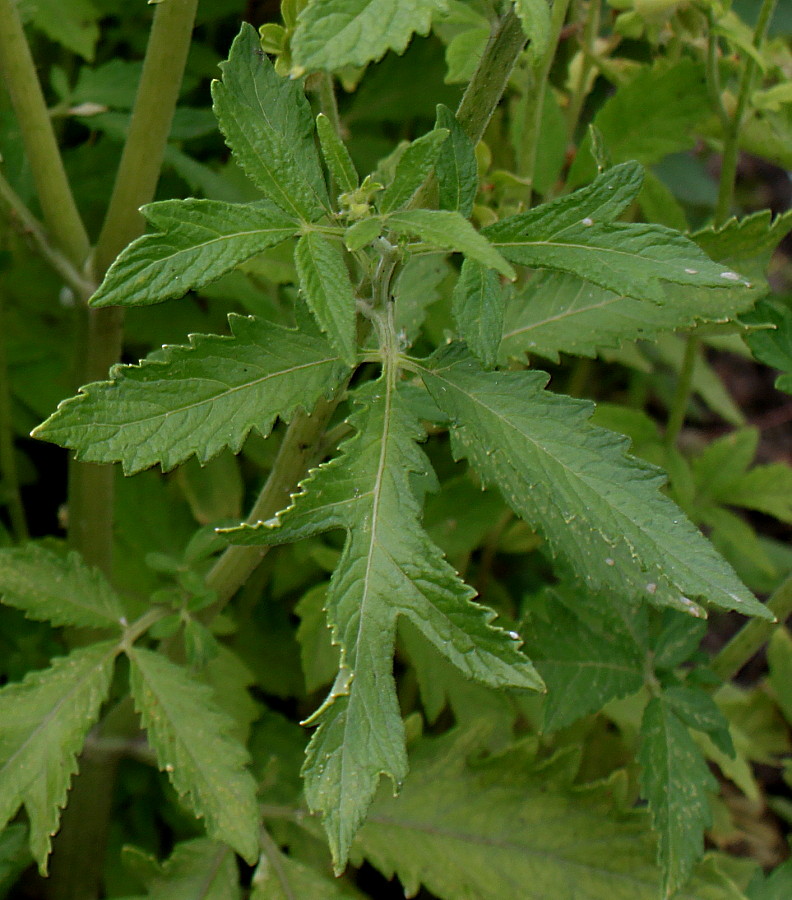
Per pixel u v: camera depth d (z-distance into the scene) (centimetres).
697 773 54
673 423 74
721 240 53
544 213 44
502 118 74
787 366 54
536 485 46
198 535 57
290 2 46
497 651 43
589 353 53
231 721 54
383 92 81
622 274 43
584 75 66
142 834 72
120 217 58
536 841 58
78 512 64
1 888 62
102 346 61
